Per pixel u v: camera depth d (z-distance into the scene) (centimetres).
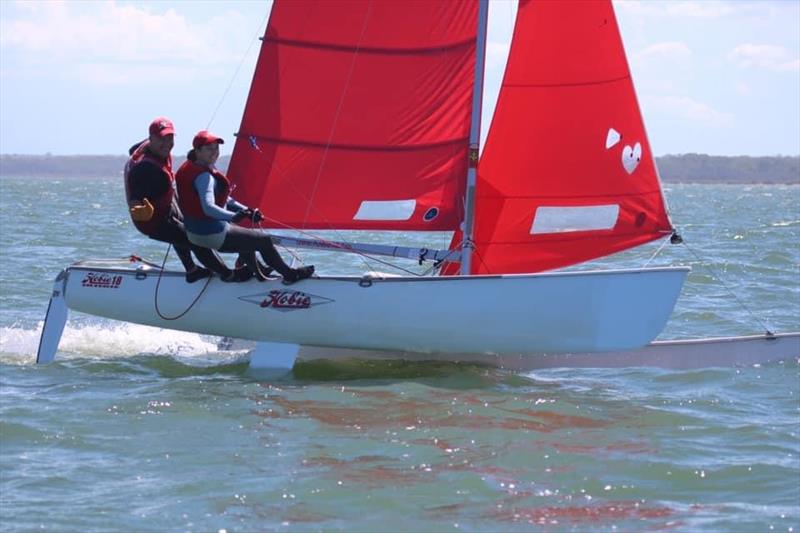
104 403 3077
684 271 3412
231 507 2289
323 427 2859
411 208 3653
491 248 3647
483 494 2384
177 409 3019
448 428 2862
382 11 3572
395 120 3619
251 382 3369
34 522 2186
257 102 3647
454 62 3569
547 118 3562
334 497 2355
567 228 3616
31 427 2819
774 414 3058
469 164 3578
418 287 3459
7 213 13688
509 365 3584
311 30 3603
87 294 3609
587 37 3516
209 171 3297
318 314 3497
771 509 2305
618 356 3628
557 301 3434
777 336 3672
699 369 3609
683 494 2400
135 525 2188
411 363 3625
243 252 3419
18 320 4459
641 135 3547
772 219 14588
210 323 3566
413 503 2330
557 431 2855
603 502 2350
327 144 3647
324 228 3697
